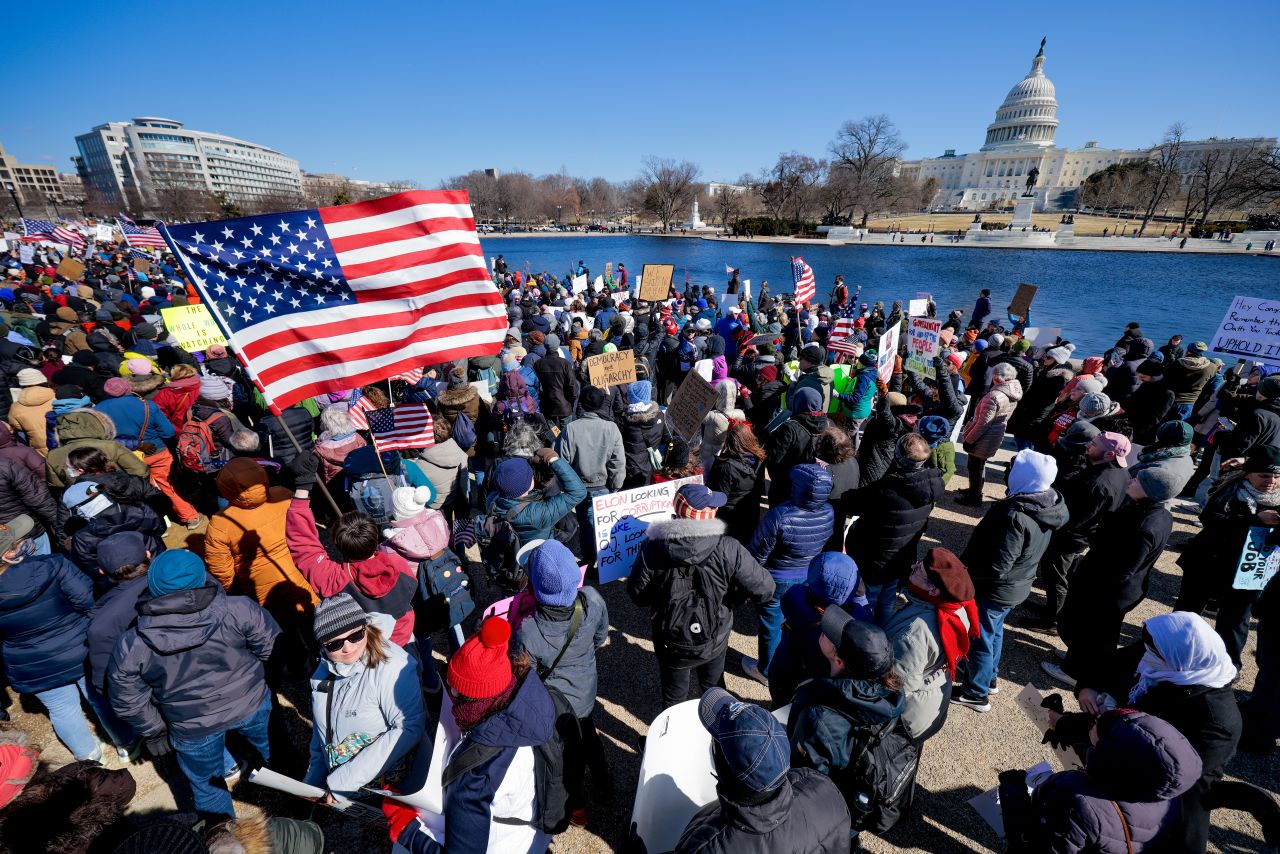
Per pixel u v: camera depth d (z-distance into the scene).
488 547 3.61
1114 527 3.60
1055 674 4.24
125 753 3.54
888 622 2.78
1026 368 7.52
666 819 2.40
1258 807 2.27
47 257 28.88
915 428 5.90
